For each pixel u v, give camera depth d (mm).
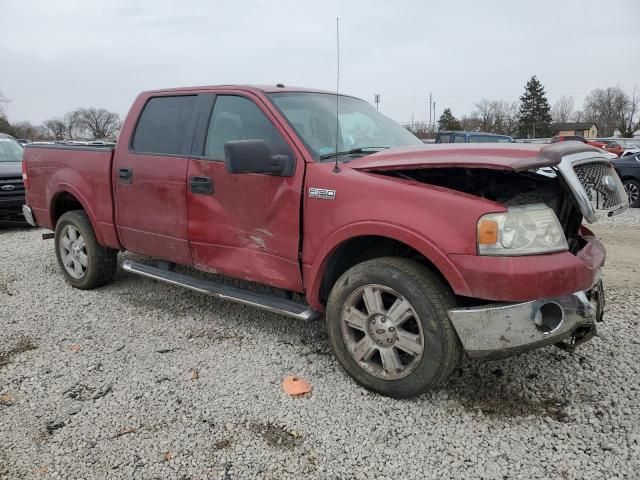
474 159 2938
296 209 3531
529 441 2855
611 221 10133
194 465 2711
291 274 3658
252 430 2988
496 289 2820
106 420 3102
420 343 3074
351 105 4508
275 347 4008
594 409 3123
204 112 4211
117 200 4781
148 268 4777
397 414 3107
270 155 3469
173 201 4289
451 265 2902
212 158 4055
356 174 3320
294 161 3586
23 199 9188
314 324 4449
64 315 4738
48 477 2643
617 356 3762
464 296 3000
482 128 82125
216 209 4004
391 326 3168
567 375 3514
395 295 3133
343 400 3262
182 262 4410
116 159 4750
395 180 3180
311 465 2701
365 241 3535
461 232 2889
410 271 3080
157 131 4539
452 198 2951
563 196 3359
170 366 3736
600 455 2721
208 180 4023
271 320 4543
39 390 3439
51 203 5559
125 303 5016
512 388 3377
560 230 2961
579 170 3111
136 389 3434
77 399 3334
